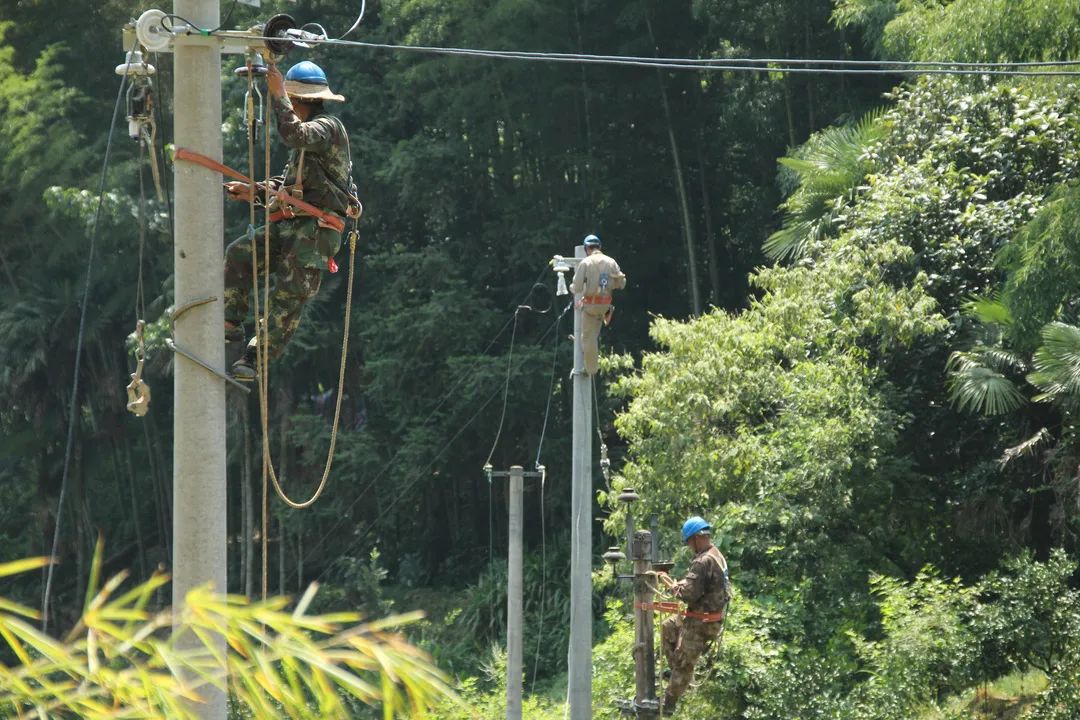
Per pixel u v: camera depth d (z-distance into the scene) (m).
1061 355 33.94
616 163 67.06
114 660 4.87
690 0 65.12
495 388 59.84
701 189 68.62
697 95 66.75
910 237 41.19
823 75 64.94
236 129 57.34
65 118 61.09
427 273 62.59
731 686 32.53
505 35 61.91
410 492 63.38
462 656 55.44
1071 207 34.72
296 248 12.12
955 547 40.84
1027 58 41.97
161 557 64.19
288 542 65.62
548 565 59.75
